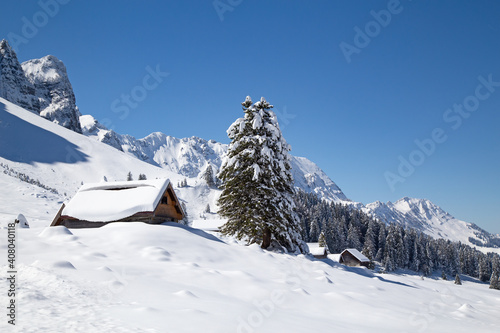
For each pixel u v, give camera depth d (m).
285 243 25.66
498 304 19.73
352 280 17.52
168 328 5.46
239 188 25.22
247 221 24.14
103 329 4.89
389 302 12.90
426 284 28.95
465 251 153.62
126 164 199.25
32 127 187.62
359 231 144.12
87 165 174.50
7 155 145.25
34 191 87.62
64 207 25.95
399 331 8.28
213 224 57.06
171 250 15.81
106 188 27.33
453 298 19.17
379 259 124.38
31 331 4.43
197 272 12.20
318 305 10.37
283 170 25.42
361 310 10.41
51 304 5.93
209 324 6.16
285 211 25.14
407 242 135.50
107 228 18.55
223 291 10.38
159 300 7.66
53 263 8.82
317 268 19.27
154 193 25.38
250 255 18.91
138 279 9.61
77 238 15.49
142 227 18.67
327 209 154.75
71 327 4.81
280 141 26.58
